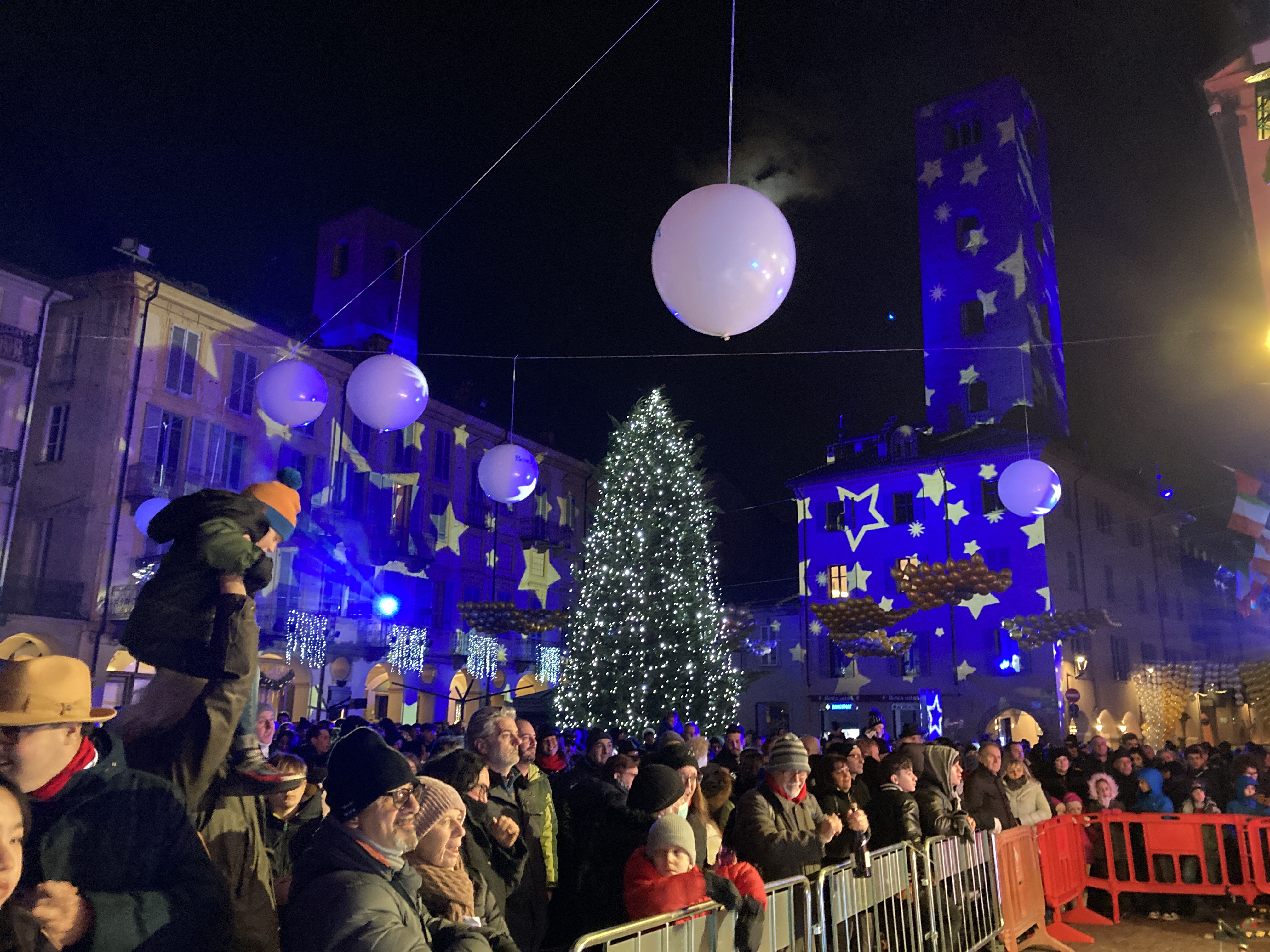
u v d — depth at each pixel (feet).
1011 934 22.34
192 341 84.23
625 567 70.23
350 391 25.68
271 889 9.70
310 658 87.71
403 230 116.16
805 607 119.44
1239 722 105.70
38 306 76.48
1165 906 30.81
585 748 43.45
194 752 8.62
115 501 75.66
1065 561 106.63
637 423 74.69
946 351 119.55
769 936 12.95
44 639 69.87
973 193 121.08
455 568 114.93
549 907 16.90
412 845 8.68
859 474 117.60
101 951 6.73
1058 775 35.32
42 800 7.38
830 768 20.08
